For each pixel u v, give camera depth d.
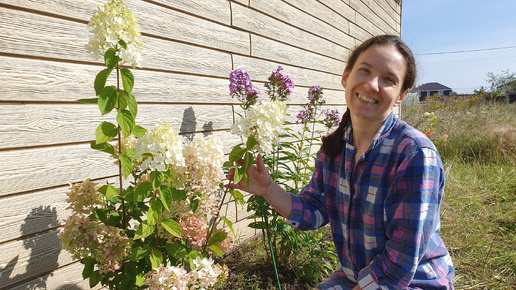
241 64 3.05
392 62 1.40
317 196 1.85
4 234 1.56
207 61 2.68
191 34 2.52
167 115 2.37
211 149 1.61
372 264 1.44
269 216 2.64
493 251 3.06
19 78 1.59
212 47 2.72
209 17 2.68
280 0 3.58
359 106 1.45
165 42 2.32
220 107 2.85
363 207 1.52
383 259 1.41
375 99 1.43
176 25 2.39
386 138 1.46
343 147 1.69
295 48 3.88
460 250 3.12
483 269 2.77
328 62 4.66
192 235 1.61
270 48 3.44
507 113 10.09
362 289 1.43
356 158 1.57
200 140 1.61
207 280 1.52
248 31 3.12
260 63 3.31
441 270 1.46
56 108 1.74
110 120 2.00
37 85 1.66
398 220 1.36
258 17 3.25
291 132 3.86
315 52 4.31
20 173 1.61
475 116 9.24
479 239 3.25
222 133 2.88
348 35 5.22
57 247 1.76
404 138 1.41
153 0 2.22
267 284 2.50
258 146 1.46
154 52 2.24
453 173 5.48
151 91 2.24
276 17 3.51
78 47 1.82
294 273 2.66
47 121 1.71
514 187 4.57
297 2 3.88
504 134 6.76
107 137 1.31
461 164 6.11
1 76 1.53
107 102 1.27
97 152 1.94
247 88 2.63
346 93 1.55
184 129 2.51
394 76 1.41
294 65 3.87
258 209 2.56
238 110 3.06
